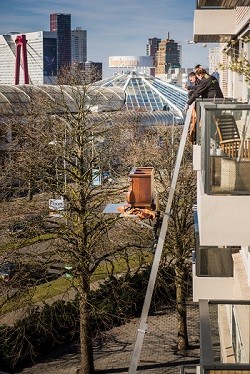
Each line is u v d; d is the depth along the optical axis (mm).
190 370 13391
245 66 11422
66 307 27938
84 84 31938
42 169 25391
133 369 10414
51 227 24984
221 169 8844
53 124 27516
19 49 175375
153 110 97312
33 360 26578
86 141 25938
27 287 23875
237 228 8891
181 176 27094
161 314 32031
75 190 25422
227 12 15617
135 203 12461
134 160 27625
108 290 29984
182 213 27250
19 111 53625
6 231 24438
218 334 8727
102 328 29734
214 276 12438
